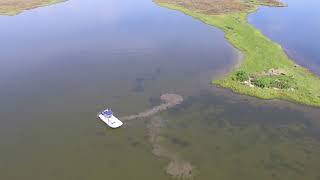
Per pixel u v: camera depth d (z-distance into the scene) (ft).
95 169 141.18
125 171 140.36
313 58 252.21
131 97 194.70
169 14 343.87
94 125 168.96
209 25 312.09
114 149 152.97
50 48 260.21
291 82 210.79
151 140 159.43
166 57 246.88
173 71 225.97
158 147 154.92
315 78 219.20
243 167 144.97
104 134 162.71
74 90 200.95
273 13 357.00
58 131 164.45
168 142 158.51
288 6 385.91
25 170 140.15
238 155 151.74
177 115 179.01
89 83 209.05
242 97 196.54
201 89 204.64
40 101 189.37
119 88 203.82
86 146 154.51
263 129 169.99
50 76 217.56
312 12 366.02
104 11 355.77
